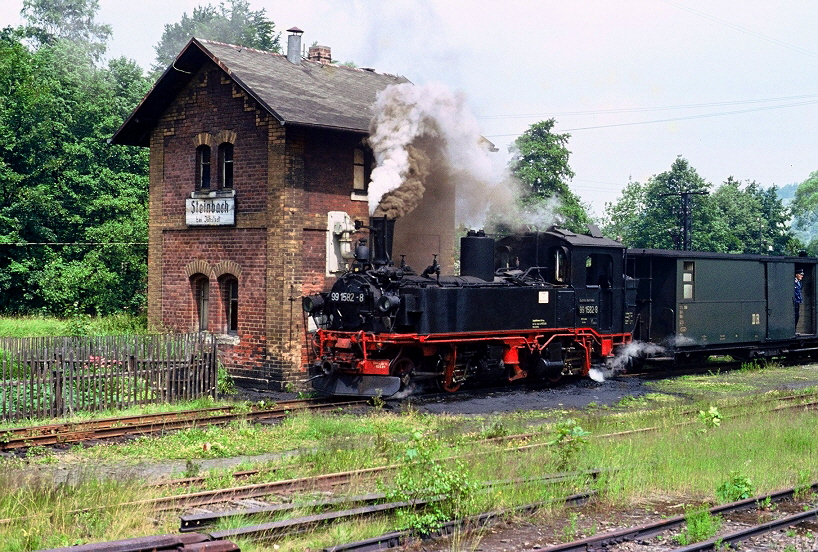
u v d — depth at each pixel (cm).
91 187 3459
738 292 2369
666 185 5322
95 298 2920
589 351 2022
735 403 1588
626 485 980
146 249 2972
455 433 1272
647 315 2259
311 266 1869
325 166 1895
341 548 735
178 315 2048
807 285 2697
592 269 2055
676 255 2178
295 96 1900
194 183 2006
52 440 1199
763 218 7162
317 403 1579
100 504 830
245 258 1903
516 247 2086
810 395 1745
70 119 3525
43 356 1391
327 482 976
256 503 880
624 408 1630
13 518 773
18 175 3275
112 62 4441
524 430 1341
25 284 3231
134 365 1512
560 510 900
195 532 780
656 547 789
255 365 1880
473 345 1811
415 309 1667
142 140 2175
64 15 6147
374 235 1747
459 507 862
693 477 1023
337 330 1716
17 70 3456
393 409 1570
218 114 1953
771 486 1004
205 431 1299
